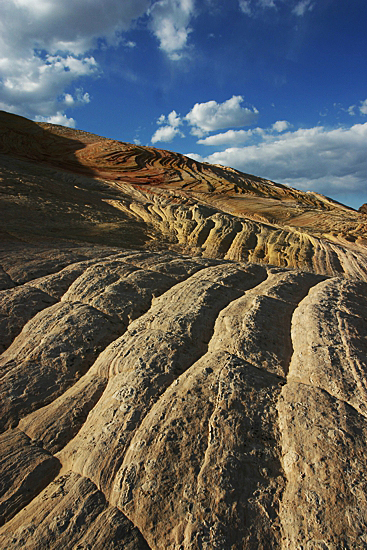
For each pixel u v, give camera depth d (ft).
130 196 88.28
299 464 10.64
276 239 61.72
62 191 70.44
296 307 19.72
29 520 10.39
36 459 12.68
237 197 109.40
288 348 16.20
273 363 15.10
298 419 11.97
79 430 13.88
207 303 19.93
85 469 11.72
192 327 17.79
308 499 9.72
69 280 24.54
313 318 17.31
